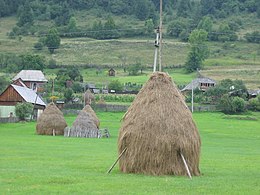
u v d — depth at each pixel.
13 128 122.69
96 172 42.31
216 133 120.50
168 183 36.31
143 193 32.34
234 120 160.38
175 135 40.16
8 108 159.75
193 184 36.44
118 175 40.00
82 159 54.53
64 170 43.75
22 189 33.19
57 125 105.62
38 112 163.25
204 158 60.47
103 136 101.94
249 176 43.31
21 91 162.50
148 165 40.38
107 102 198.12
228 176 42.81
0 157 54.88
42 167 45.91
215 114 177.50
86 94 185.50
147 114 40.91
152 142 40.09
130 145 40.97
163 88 42.31
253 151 75.75
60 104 184.88
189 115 41.78
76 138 96.94
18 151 63.06
